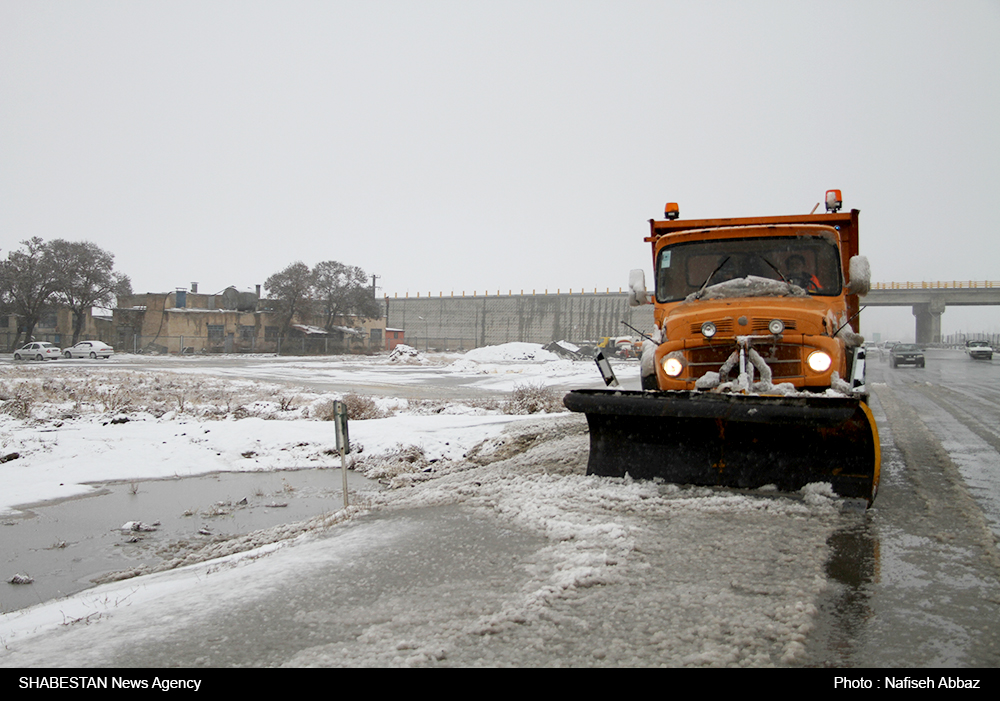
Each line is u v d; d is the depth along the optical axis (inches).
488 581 190.5
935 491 295.0
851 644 147.9
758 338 288.4
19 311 2645.2
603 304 4106.8
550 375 1542.8
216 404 826.2
